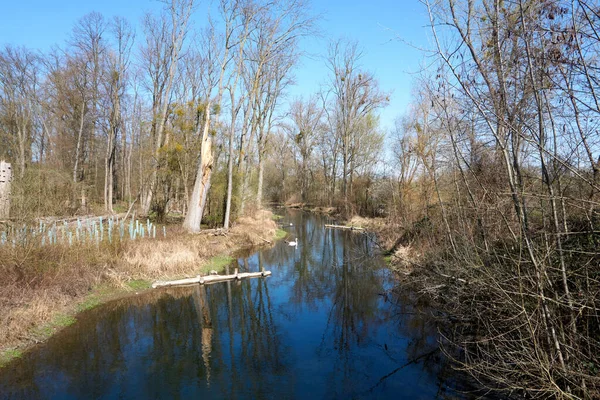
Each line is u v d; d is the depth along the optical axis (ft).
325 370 22.99
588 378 14.17
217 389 20.83
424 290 33.83
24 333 24.94
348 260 54.60
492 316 22.62
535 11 15.75
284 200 185.26
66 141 94.07
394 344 26.71
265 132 97.09
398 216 61.36
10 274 28.81
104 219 60.95
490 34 20.59
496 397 18.54
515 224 22.30
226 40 61.77
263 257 57.88
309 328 30.35
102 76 81.41
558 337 16.31
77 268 34.45
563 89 14.70
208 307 34.65
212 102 62.49
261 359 24.58
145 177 69.77
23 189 38.29
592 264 16.44
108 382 21.31
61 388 20.52
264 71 76.07
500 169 23.68
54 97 89.35
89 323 29.04
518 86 17.81
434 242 38.17
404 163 63.52
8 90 91.76
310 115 147.02
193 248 48.37
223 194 70.38
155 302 34.99
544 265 15.38
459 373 21.58
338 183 139.95
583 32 13.71
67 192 57.67
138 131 109.19
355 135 123.13
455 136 26.37
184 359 24.50
